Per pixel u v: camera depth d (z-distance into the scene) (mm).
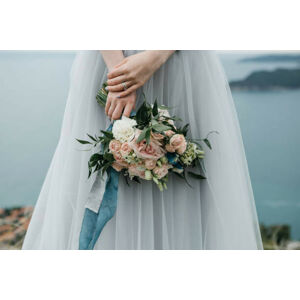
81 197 966
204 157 982
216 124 979
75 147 991
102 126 1012
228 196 967
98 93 984
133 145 830
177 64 1004
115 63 963
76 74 1029
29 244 1035
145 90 990
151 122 825
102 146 926
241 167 1021
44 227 1004
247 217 979
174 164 894
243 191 994
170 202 987
